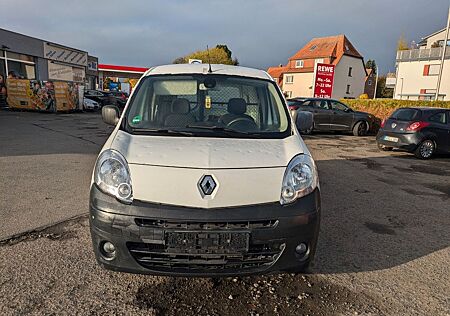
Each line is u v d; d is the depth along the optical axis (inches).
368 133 647.8
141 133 124.3
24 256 133.0
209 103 140.3
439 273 132.7
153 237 99.2
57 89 882.1
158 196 101.1
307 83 2129.7
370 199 227.5
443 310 109.3
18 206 187.3
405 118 410.9
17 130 508.4
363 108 741.9
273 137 127.5
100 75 2230.6
